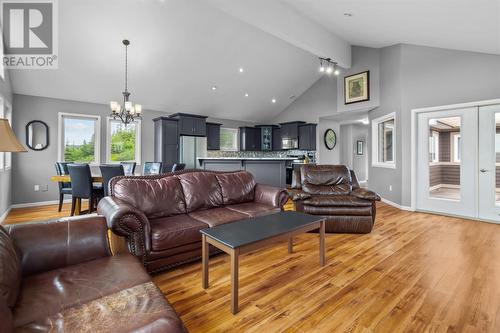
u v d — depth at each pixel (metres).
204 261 1.92
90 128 5.74
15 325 0.90
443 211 4.26
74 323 0.92
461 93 3.98
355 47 5.89
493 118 3.74
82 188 3.82
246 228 1.98
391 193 5.08
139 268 1.40
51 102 5.23
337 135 8.13
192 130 6.65
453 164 4.16
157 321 0.93
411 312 1.62
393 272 2.18
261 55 5.75
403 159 4.68
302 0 3.62
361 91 5.83
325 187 3.68
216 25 4.66
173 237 2.12
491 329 1.46
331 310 1.65
